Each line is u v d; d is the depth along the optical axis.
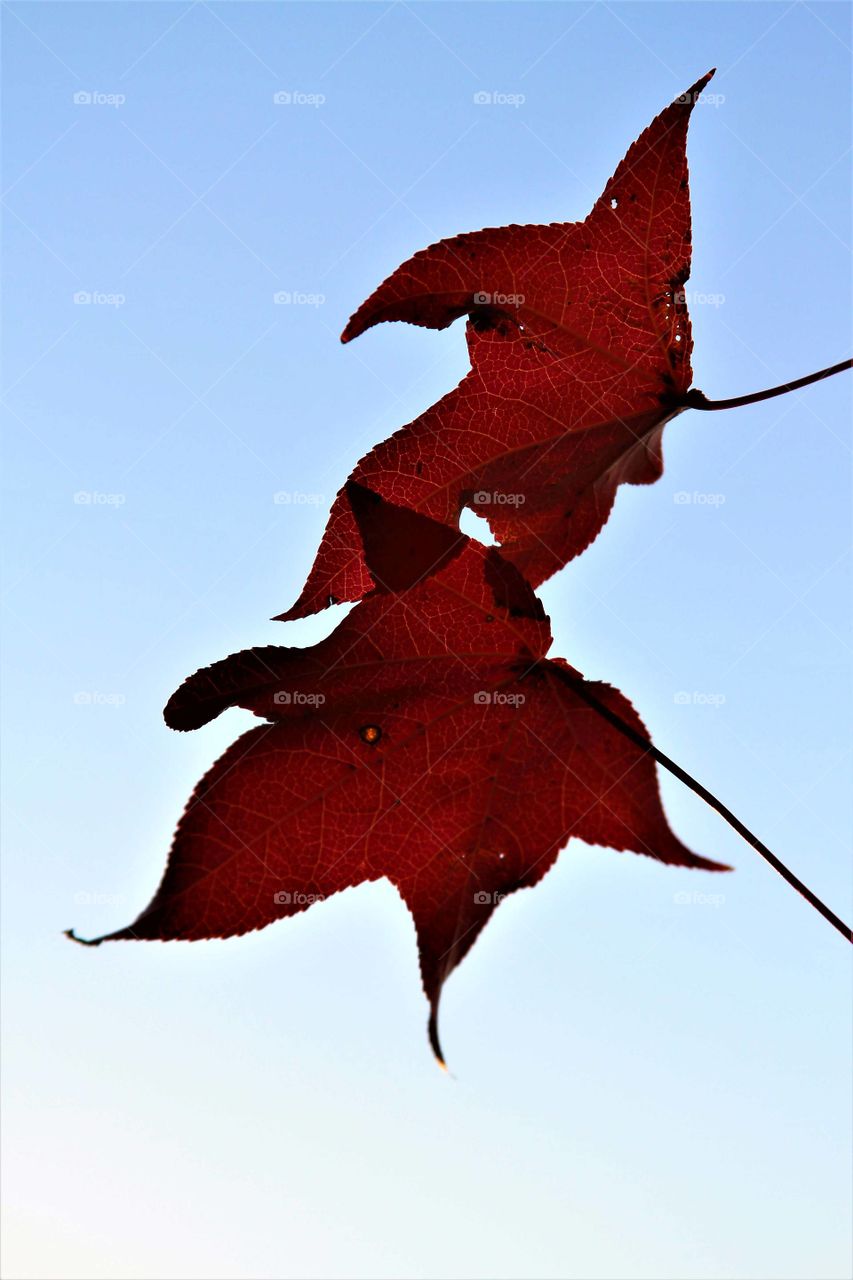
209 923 0.51
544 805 0.52
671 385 0.54
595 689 0.52
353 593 0.54
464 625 0.53
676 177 0.53
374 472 0.54
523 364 0.54
